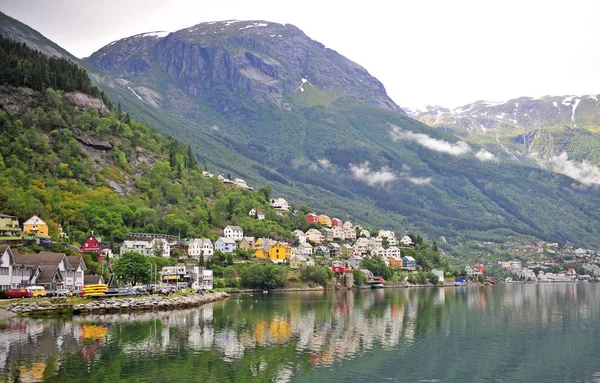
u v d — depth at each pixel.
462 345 135.88
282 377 106.06
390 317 180.25
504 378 109.12
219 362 114.75
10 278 180.12
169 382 100.69
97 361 112.44
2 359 112.00
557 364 119.19
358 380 105.38
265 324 160.50
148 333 141.38
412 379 107.06
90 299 182.50
